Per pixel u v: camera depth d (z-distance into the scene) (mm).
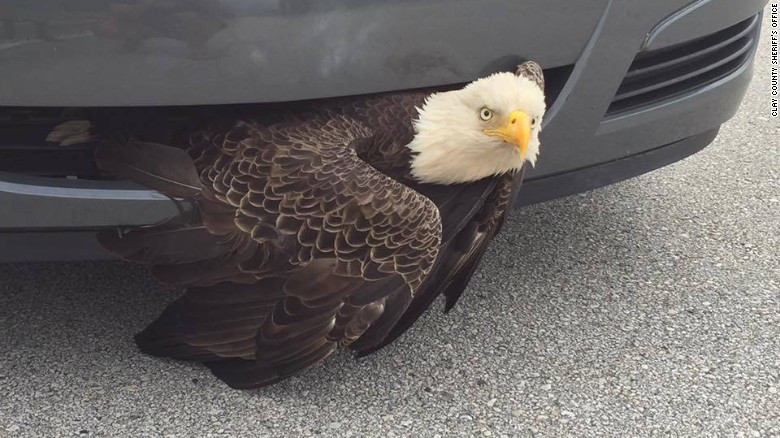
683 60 1327
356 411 1130
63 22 998
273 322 1081
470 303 1363
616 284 1428
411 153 1151
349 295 1070
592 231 1591
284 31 1036
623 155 1329
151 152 1070
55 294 1344
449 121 1117
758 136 2053
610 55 1232
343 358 1222
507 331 1299
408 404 1146
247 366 1129
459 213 1193
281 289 1079
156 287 1366
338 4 1045
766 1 1474
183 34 1017
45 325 1271
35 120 1090
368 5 1058
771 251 1544
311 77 1062
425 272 1095
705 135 1445
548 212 1654
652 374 1217
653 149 1368
